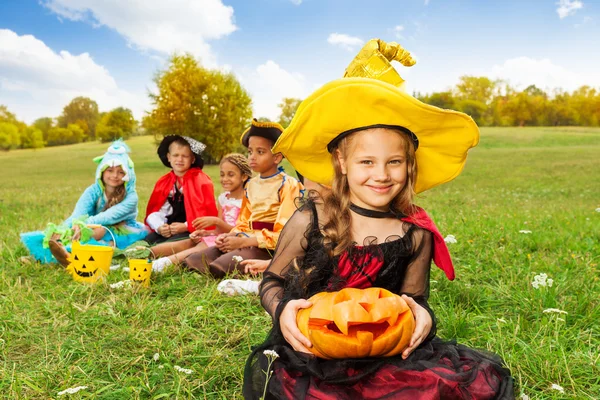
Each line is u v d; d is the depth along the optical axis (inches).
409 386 80.6
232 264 182.4
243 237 193.6
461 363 87.9
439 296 155.5
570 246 217.6
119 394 100.5
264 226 200.8
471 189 673.6
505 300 154.2
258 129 198.8
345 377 82.7
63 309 145.8
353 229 95.3
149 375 108.7
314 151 98.3
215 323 134.5
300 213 97.3
